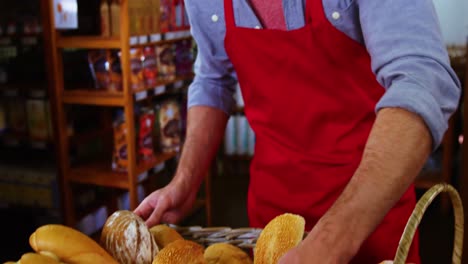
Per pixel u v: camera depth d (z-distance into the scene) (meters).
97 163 3.54
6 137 3.80
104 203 3.74
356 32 1.25
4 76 3.79
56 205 3.64
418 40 1.03
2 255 3.45
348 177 1.37
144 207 1.33
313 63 1.31
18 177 3.72
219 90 1.59
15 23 3.66
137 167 3.34
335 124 1.36
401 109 0.98
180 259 1.00
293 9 1.28
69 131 3.45
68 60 3.54
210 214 4.15
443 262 3.52
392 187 0.95
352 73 1.30
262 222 1.54
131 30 3.16
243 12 1.35
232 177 5.19
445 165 4.27
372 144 0.98
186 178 1.42
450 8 4.88
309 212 1.42
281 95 1.37
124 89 3.13
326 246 0.90
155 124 3.71
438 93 1.01
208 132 1.54
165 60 3.59
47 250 0.98
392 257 1.36
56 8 3.15
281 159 1.44
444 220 4.16
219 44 1.49
